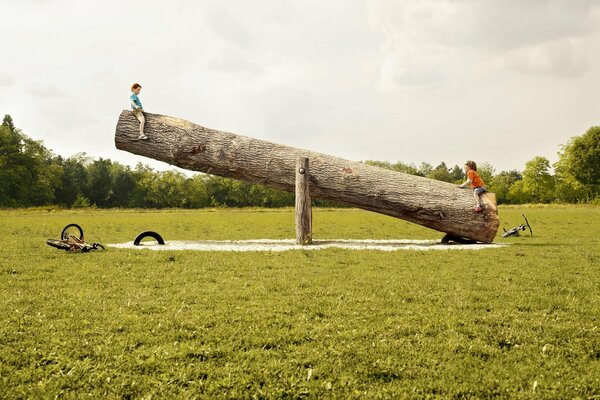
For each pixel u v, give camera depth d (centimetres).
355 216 4456
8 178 9125
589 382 538
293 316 779
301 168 1788
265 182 1880
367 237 2352
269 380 536
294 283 1041
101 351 617
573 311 815
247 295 920
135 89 1777
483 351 623
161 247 1720
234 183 10219
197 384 527
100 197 10506
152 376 547
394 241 1995
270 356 605
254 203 10244
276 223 3581
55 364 582
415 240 2098
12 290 976
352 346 638
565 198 9419
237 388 519
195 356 606
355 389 517
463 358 604
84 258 1409
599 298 918
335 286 1010
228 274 1157
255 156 1830
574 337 684
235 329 704
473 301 888
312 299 891
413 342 659
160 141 1784
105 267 1255
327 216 4453
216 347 633
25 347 634
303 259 1408
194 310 809
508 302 877
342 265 1309
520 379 543
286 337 669
